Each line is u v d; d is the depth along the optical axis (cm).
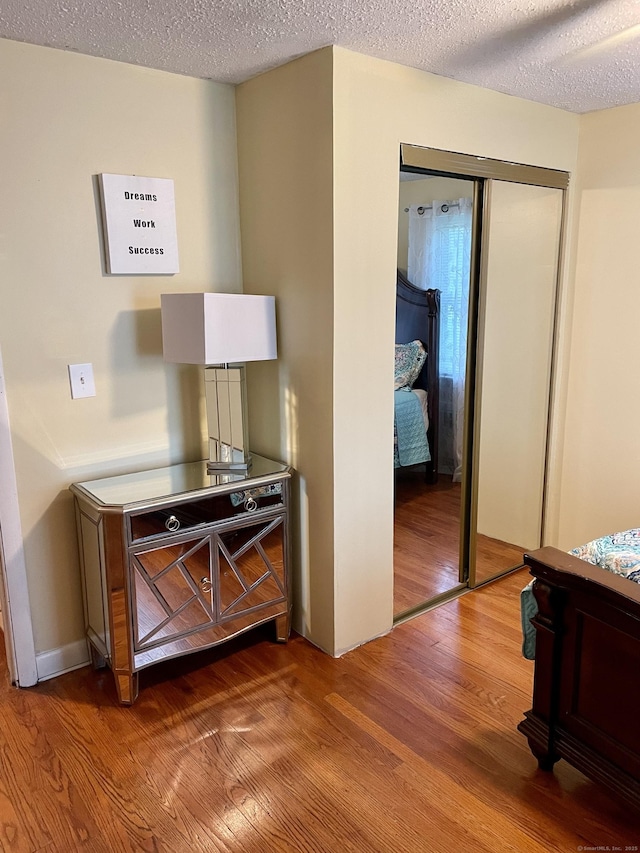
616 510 308
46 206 214
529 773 187
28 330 217
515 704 218
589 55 214
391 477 252
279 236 240
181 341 222
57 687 231
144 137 231
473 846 163
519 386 302
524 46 205
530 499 322
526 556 176
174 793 181
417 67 226
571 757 175
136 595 211
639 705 155
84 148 219
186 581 221
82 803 178
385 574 258
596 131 289
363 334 231
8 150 205
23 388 219
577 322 309
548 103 274
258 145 242
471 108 248
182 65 225
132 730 207
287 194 232
